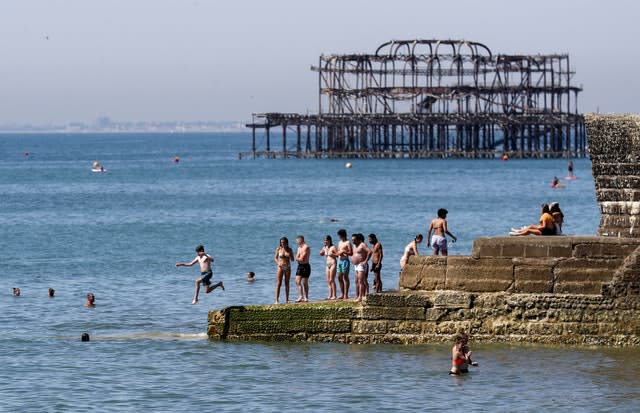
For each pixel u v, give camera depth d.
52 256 130.38
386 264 112.75
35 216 196.25
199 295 95.31
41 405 58.59
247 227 170.38
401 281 70.31
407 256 76.31
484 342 68.25
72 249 138.88
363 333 69.94
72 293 97.88
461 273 69.06
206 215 195.38
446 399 58.69
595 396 58.94
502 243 68.38
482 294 68.50
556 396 58.97
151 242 147.62
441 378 62.41
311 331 70.81
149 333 76.69
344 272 76.88
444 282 69.25
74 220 186.88
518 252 68.12
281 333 71.31
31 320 83.50
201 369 65.31
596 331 67.12
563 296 67.44
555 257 67.69
